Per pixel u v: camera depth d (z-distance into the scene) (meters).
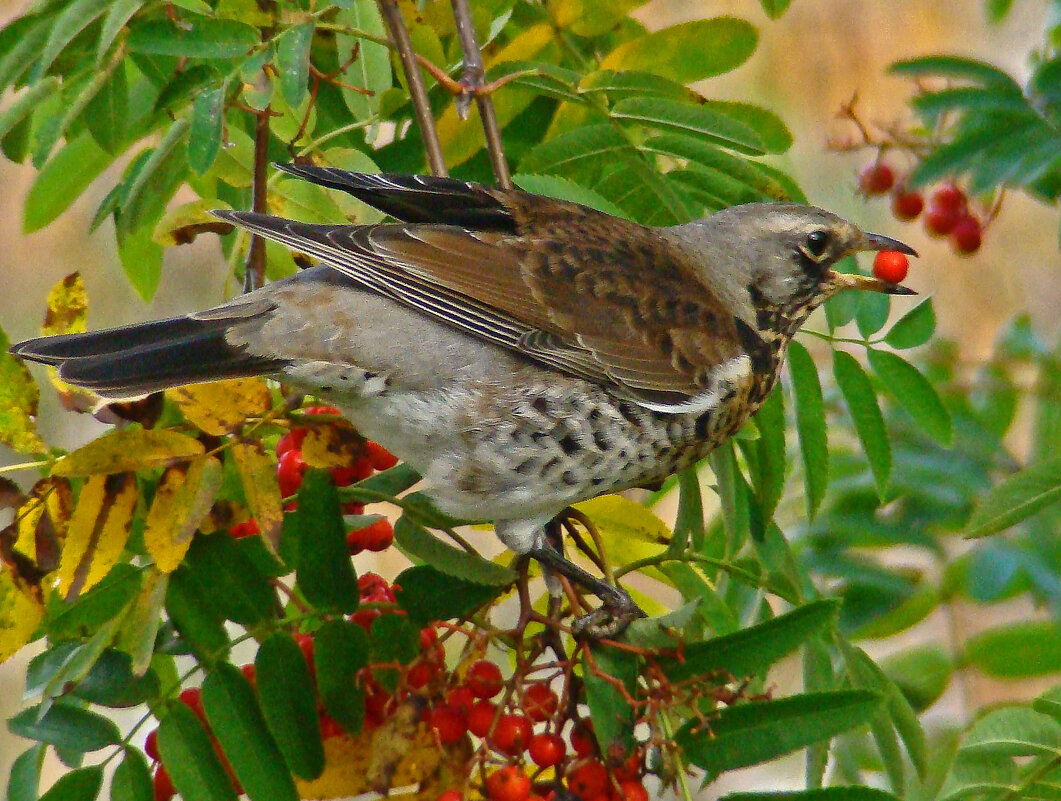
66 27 7.46
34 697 6.71
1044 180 10.94
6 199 16.03
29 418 7.14
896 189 11.64
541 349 8.20
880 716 7.69
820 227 9.11
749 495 8.69
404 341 8.02
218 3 8.40
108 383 7.22
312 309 7.94
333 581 7.08
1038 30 16.69
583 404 8.27
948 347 11.48
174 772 6.75
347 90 9.09
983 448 10.65
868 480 10.28
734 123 8.46
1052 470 7.91
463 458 8.24
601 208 8.95
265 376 7.90
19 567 6.88
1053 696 7.36
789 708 6.66
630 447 8.40
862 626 9.89
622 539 8.67
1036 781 7.32
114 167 15.97
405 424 8.20
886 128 11.77
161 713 6.99
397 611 7.25
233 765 6.81
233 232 9.34
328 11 8.66
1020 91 9.47
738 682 7.33
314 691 7.00
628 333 8.41
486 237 8.36
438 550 7.22
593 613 7.19
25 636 6.83
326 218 8.70
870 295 9.11
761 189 8.94
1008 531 9.96
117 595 7.26
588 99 8.58
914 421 8.73
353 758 7.36
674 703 6.82
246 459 7.02
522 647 7.15
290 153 9.25
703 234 9.21
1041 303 16.94
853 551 10.28
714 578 8.64
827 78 17.17
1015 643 9.66
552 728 7.10
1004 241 17.12
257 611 7.11
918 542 9.98
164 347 7.48
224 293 8.82
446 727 7.10
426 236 8.16
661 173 9.02
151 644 6.62
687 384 8.46
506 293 8.22
